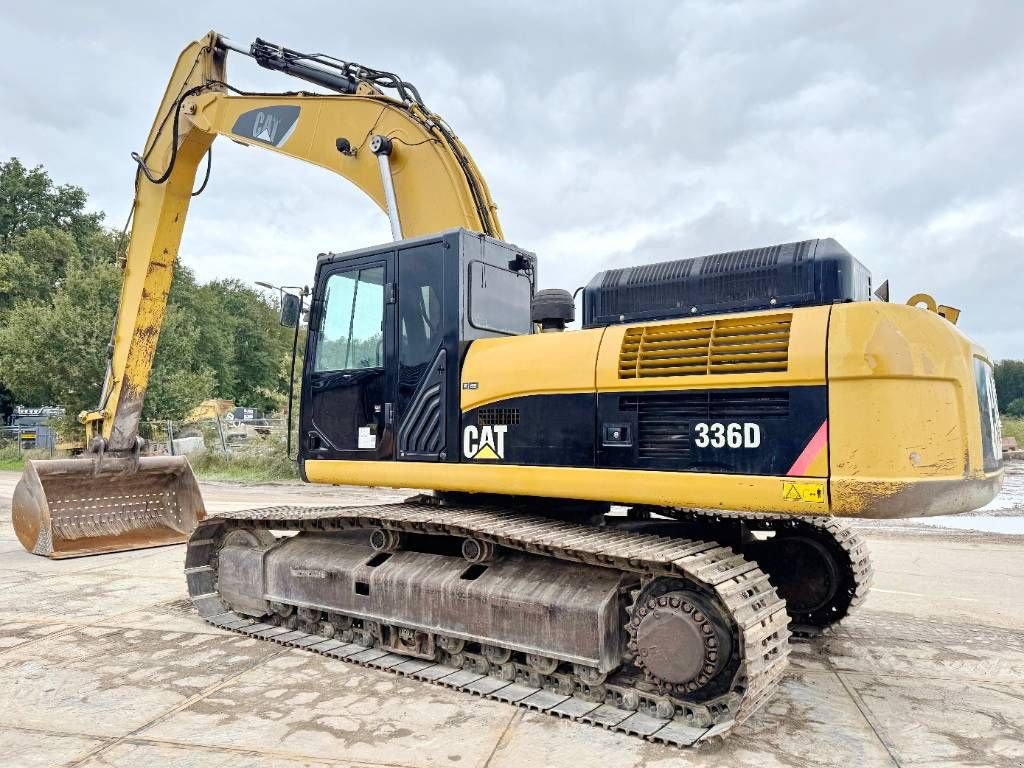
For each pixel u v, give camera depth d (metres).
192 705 4.07
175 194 8.06
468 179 6.33
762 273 4.45
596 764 3.39
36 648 5.07
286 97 7.27
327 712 3.99
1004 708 4.11
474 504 5.29
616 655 4.07
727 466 3.85
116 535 8.50
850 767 3.37
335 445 5.45
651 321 4.77
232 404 42.91
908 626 5.71
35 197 43.09
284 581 5.51
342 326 5.51
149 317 8.14
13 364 24.20
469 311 4.96
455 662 4.65
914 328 3.54
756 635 3.53
